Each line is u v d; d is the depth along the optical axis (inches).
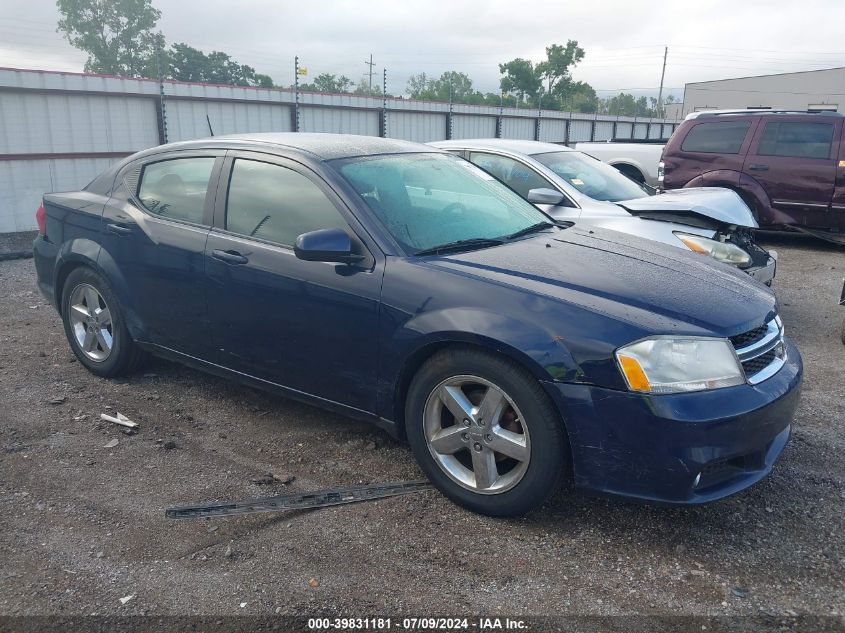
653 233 237.0
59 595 107.4
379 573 113.5
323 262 142.0
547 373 116.3
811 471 147.9
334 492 137.4
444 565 115.6
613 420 114.0
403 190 154.6
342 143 166.9
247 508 131.6
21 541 120.7
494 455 127.5
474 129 914.7
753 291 139.8
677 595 109.2
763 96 1956.2
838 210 402.3
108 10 1937.7
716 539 123.8
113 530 124.3
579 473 118.6
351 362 140.4
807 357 224.5
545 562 116.8
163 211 173.3
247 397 183.3
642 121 1268.5
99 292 188.4
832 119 404.8
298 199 150.7
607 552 119.8
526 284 126.4
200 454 153.2
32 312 264.5
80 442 157.6
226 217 160.7
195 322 165.2
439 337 126.5
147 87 566.9
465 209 159.8
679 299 125.5
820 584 112.0
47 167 510.0
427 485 140.3
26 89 488.7
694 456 111.8
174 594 108.0
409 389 135.0
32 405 176.7
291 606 105.7
